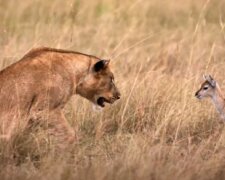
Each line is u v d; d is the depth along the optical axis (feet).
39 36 59.21
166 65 57.62
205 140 42.96
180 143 42.91
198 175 35.88
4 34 61.46
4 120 39.63
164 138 42.57
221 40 65.51
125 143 42.22
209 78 47.14
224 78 51.47
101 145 42.37
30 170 38.09
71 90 41.88
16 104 39.88
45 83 40.60
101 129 44.32
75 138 41.47
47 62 41.11
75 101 46.42
